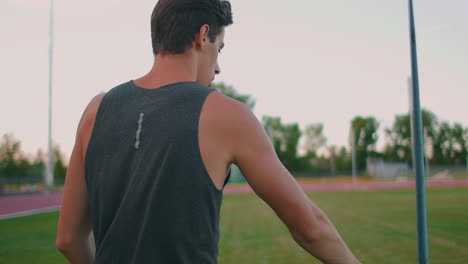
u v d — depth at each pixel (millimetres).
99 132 745
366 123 67000
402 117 63875
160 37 768
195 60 772
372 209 12031
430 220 8836
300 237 665
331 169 56875
